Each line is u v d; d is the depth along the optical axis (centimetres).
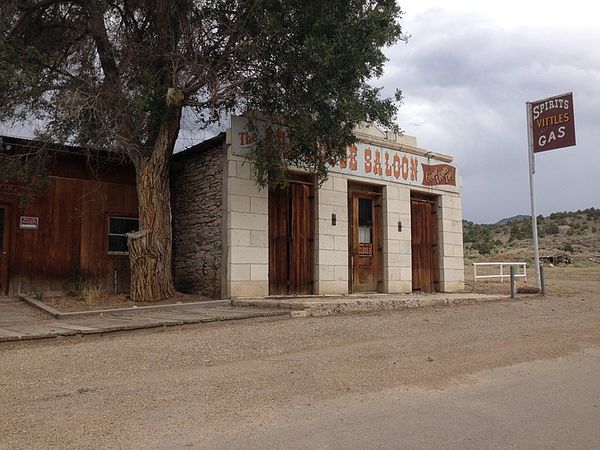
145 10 1481
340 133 1409
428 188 2008
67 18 1564
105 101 1399
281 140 1462
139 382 684
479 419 555
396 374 735
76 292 1542
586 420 555
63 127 1369
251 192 1541
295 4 1293
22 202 1437
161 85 1446
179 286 1708
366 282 1823
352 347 904
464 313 1312
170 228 1504
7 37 1366
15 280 1504
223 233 1520
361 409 583
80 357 810
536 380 719
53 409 574
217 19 1383
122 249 1694
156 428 517
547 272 3406
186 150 1672
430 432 514
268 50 1345
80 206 1619
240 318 1147
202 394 632
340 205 1730
